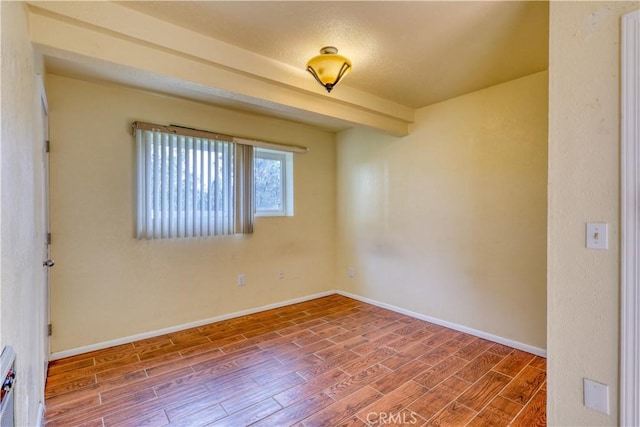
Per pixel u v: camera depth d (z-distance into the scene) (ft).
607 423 4.41
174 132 10.23
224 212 11.55
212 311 11.42
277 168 13.76
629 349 4.19
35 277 5.57
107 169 9.29
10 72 3.68
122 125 9.53
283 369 8.09
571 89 4.65
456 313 10.66
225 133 11.54
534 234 8.84
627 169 4.17
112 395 6.94
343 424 6.02
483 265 9.93
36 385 5.54
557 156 4.79
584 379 4.60
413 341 9.75
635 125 4.11
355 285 14.43
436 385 7.31
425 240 11.53
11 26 3.79
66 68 8.10
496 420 6.09
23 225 4.33
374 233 13.50
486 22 6.26
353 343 9.64
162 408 6.50
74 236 8.81
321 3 5.71
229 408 6.51
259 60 7.67
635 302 4.14
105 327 9.30
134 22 6.02
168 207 10.24
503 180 9.42
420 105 11.24
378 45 7.15
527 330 9.00
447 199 10.82
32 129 5.33
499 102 9.45
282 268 13.44
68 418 6.16
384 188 13.01
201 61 6.97
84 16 5.56
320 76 7.39
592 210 4.49
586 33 4.51
